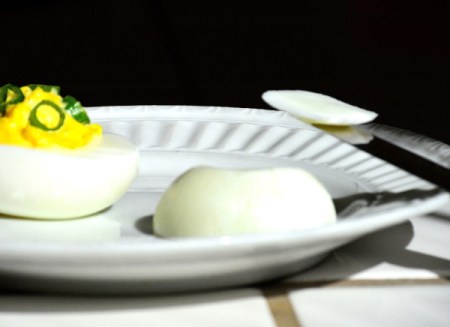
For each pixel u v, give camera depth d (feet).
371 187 1.23
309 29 5.19
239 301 0.97
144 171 1.36
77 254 0.89
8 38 4.81
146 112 1.53
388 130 1.39
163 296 0.98
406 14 5.31
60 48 4.65
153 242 0.90
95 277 0.94
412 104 3.92
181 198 1.07
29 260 0.91
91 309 0.95
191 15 5.40
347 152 1.36
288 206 1.05
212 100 3.88
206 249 0.90
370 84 4.27
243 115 1.52
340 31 5.16
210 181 1.06
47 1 5.54
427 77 4.38
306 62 4.61
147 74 4.24
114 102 3.75
